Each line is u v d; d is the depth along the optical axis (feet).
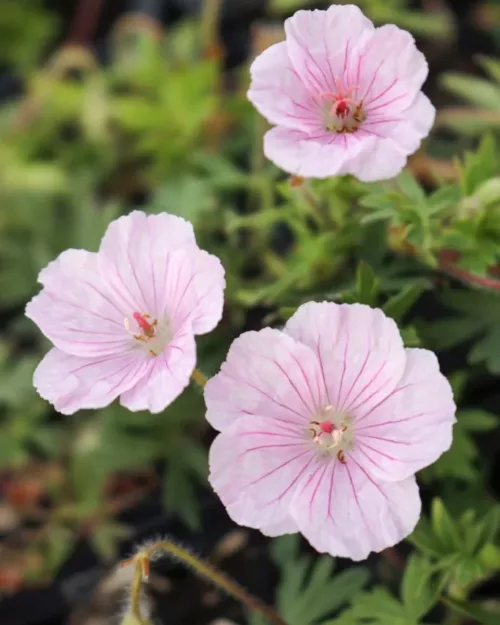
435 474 0.62
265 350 0.49
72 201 0.90
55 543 0.78
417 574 0.58
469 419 0.60
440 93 0.93
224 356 0.67
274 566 0.73
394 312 0.58
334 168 0.52
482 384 0.71
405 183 0.61
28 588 0.78
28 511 0.80
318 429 0.51
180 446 0.77
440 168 0.75
